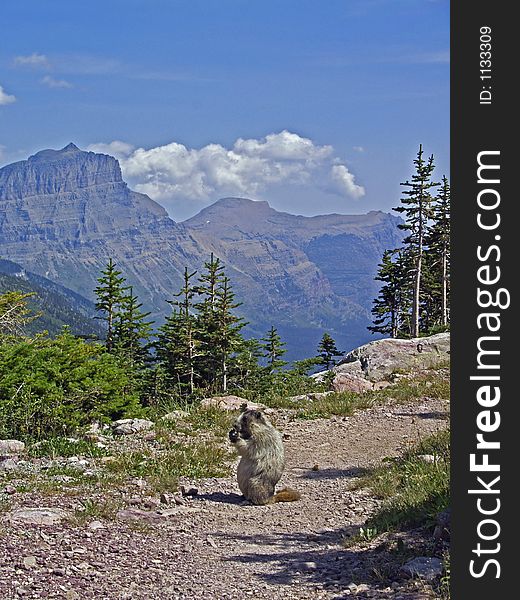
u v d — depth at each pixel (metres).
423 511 9.84
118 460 14.16
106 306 41.97
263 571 8.77
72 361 18.34
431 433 17.86
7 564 8.25
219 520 11.34
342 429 19.22
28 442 15.58
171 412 19.84
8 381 16.66
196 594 7.89
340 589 7.91
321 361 43.22
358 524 10.83
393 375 27.33
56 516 10.36
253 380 40.53
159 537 10.13
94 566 8.59
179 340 39.97
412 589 7.57
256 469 12.41
